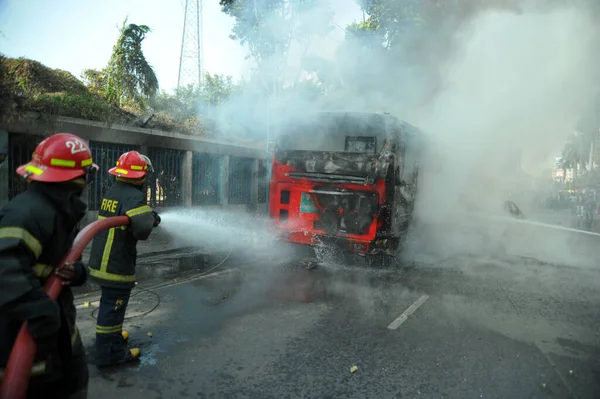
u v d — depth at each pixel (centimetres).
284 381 306
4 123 592
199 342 369
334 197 656
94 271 302
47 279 167
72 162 170
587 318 463
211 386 295
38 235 157
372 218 633
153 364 324
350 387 301
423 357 354
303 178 672
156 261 607
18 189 627
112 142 774
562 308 498
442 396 293
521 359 355
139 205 292
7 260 144
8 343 156
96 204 763
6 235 148
